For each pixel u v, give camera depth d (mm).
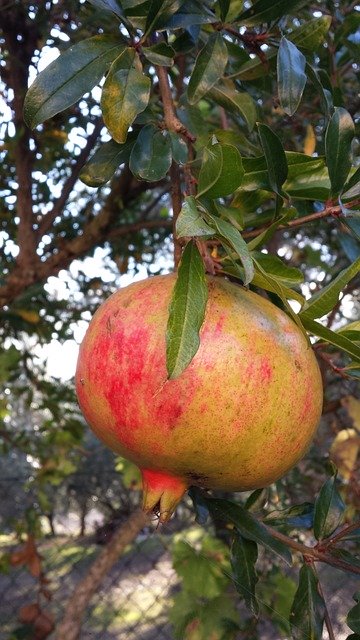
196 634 381
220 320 206
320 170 272
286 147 466
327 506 283
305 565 276
